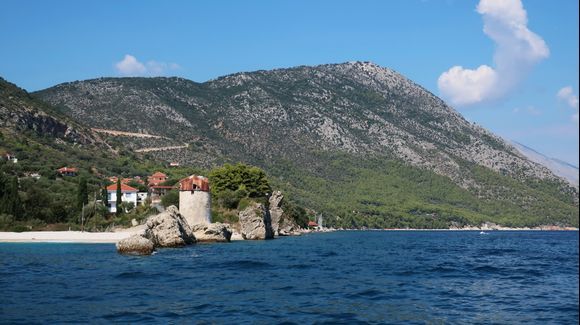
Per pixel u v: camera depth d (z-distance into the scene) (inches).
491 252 3882.9
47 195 5014.8
